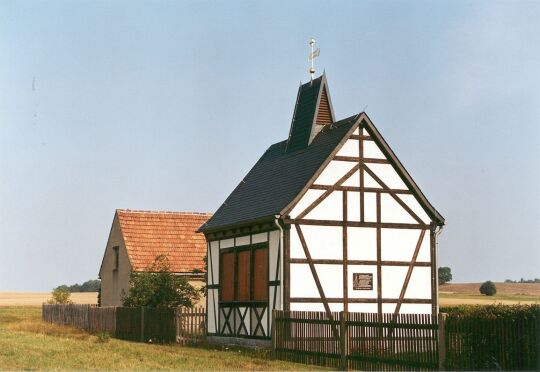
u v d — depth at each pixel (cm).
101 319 3622
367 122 2748
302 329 2334
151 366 1998
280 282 2609
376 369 2019
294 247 2617
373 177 2742
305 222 2639
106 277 4594
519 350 1795
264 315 2709
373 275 2698
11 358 2117
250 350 2653
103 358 2181
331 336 2198
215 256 3152
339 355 2150
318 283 2625
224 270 3069
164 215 4484
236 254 2969
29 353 2286
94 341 3011
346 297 2650
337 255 2664
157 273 3525
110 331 3497
